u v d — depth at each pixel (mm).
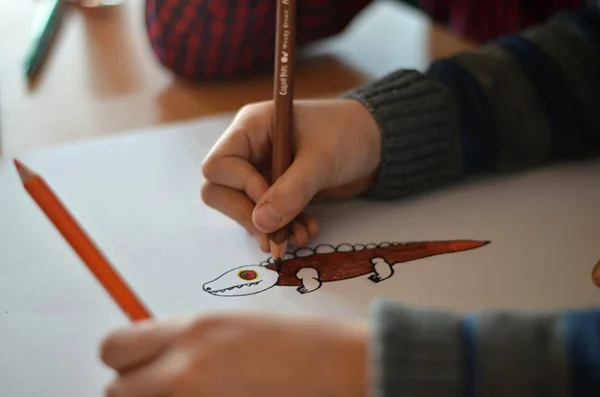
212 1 561
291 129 422
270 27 574
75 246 360
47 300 399
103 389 359
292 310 393
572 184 474
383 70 605
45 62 607
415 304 395
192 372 326
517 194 466
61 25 657
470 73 479
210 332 333
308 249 428
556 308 390
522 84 483
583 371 317
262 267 417
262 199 413
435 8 775
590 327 324
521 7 685
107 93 572
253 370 326
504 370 318
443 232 438
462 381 317
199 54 574
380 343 320
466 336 324
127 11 691
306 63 612
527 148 480
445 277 410
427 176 464
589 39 499
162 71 604
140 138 507
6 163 483
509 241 431
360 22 677
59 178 470
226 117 532
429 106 462
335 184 443
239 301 398
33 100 561
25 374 366
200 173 479
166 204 455
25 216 447
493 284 405
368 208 456
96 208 449
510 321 327
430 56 624
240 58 583
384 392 317
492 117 474
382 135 449
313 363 327
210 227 441
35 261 419
